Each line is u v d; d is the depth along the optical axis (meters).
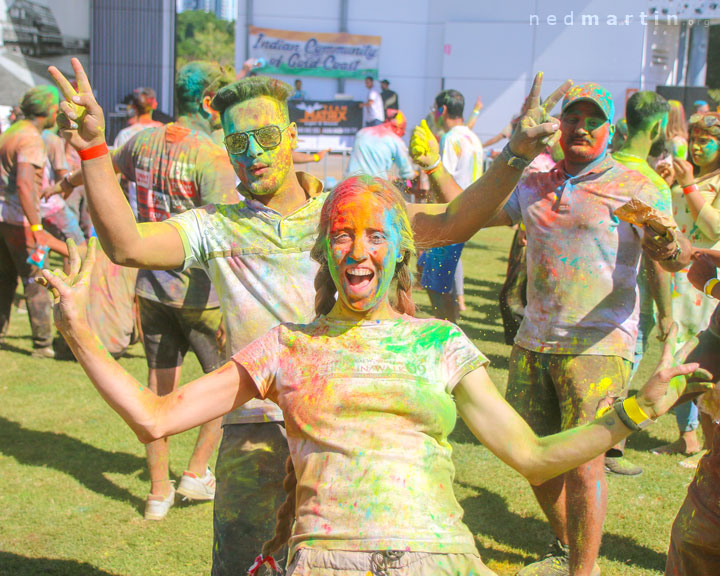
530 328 3.81
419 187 7.04
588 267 3.65
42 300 7.55
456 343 2.17
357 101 19.02
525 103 2.73
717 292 3.44
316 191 3.11
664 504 4.60
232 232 2.97
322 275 2.37
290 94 3.06
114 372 2.07
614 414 2.08
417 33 18.88
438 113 8.21
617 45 12.66
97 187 2.47
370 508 2.00
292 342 2.19
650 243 3.25
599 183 3.68
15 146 7.23
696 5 12.24
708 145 5.55
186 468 5.13
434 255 5.63
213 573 3.01
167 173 4.40
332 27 19.36
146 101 8.13
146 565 3.90
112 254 2.64
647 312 5.95
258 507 2.93
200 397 2.16
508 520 4.41
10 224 7.39
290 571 2.04
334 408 2.07
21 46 19.42
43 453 5.29
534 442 2.13
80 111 2.40
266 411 2.92
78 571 3.81
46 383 6.81
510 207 3.90
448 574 1.99
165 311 4.45
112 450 5.38
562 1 12.80
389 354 2.12
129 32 19.52
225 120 2.97
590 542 3.48
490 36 17.56
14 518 4.36
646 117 4.54
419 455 2.06
